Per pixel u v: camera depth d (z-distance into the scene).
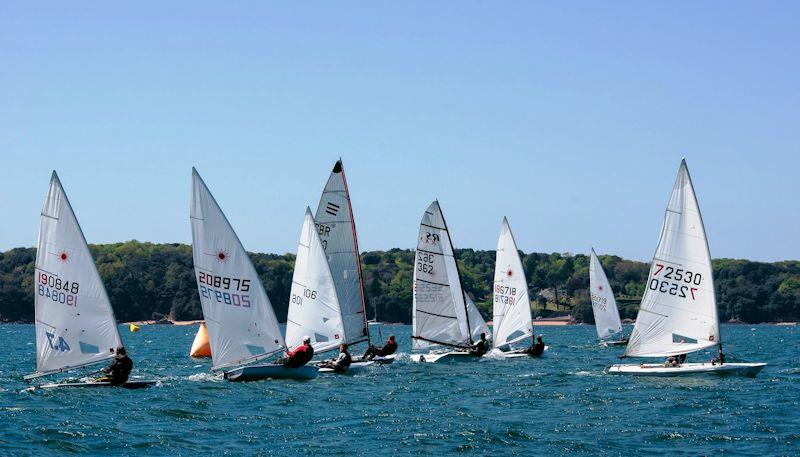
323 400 38.28
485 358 60.72
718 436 30.36
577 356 66.81
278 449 28.48
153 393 38.88
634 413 35.09
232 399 37.88
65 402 36.22
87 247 38.81
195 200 41.91
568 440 30.02
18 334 140.25
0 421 31.83
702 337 44.09
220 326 42.31
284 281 182.62
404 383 44.75
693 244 44.03
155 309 196.12
